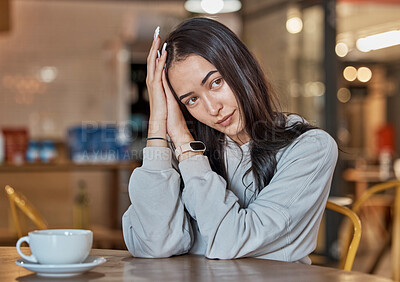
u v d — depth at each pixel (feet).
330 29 16.92
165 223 4.74
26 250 4.95
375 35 27.76
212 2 18.81
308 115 17.62
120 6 25.05
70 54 24.54
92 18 24.76
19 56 24.03
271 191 4.84
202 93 4.97
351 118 39.88
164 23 20.80
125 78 21.48
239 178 5.41
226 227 4.58
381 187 7.88
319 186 4.95
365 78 36.52
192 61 4.91
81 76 24.64
